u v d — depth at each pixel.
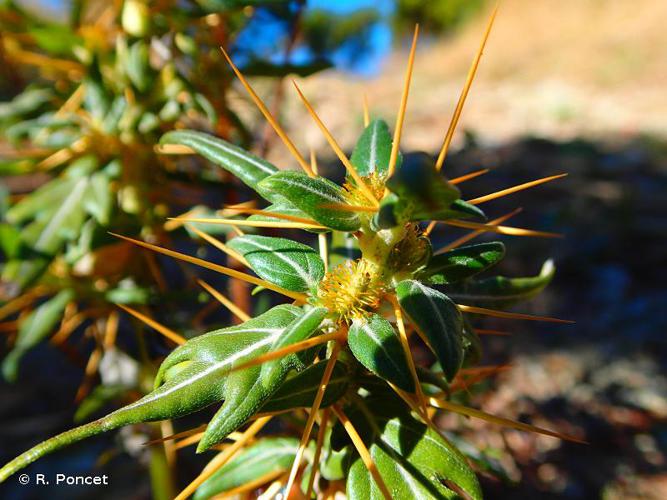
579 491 0.20
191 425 0.19
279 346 0.06
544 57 1.28
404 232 0.06
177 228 0.13
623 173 0.53
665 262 0.36
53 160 0.13
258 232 0.12
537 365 0.27
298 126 0.44
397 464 0.07
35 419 0.21
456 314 0.06
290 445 0.08
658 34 1.20
